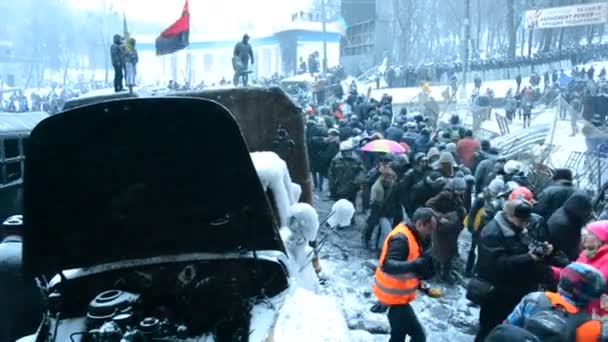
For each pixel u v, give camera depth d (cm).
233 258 280
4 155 700
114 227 272
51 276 279
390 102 1596
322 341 214
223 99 642
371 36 3822
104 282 281
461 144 960
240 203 268
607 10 2848
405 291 395
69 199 257
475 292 407
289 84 2945
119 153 246
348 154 911
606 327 258
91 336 247
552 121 1232
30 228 255
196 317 271
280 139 649
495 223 404
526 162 1095
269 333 231
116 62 968
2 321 397
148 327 242
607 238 358
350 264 732
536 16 3125
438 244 645
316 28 4350
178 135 242
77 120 230
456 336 522
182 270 282
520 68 3275
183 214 271
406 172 749
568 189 559
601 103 1814
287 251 309
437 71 3114
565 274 273
